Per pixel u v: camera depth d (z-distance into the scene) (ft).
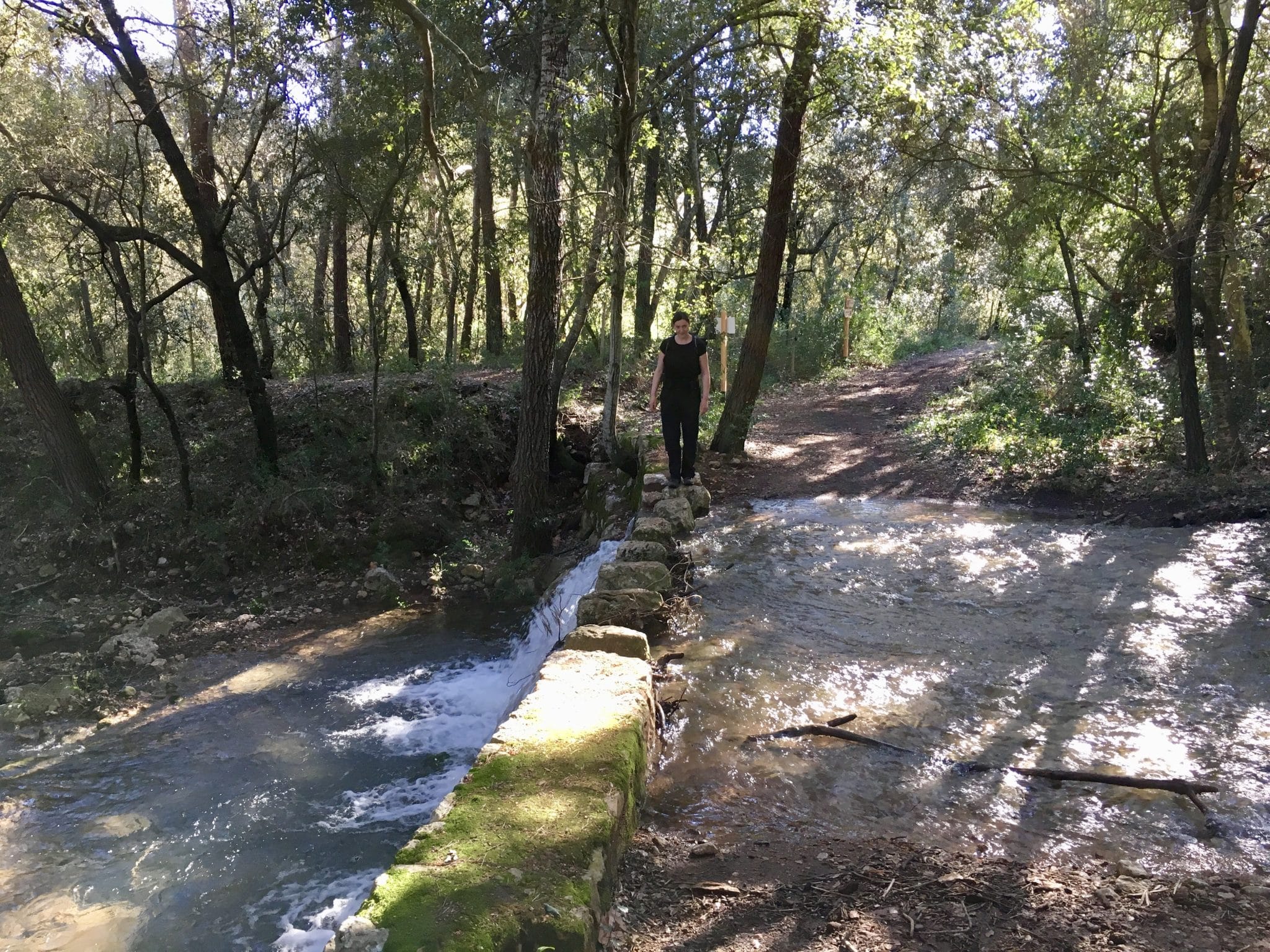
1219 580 20.68
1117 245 39.50
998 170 33.50
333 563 34.71
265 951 12.63
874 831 11.50
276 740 20.35
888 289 133.90
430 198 44.88
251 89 34.14
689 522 26.96
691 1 39.52
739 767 13.38
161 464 38.45
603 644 16.48
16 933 13.25
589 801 10.34
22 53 36.11
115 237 32.89
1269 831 10.83
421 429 42.47
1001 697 15.35
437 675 24.68
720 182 81.92
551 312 32.24
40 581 31.78
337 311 57.72
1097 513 28.19
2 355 37.35
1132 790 12.10
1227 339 31.30
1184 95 33.65
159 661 25.99
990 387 48.62
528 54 36.65
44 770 19.10
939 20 28.50
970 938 8.96
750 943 9.12
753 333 38.50
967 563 23.48
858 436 46.39
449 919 7.96
